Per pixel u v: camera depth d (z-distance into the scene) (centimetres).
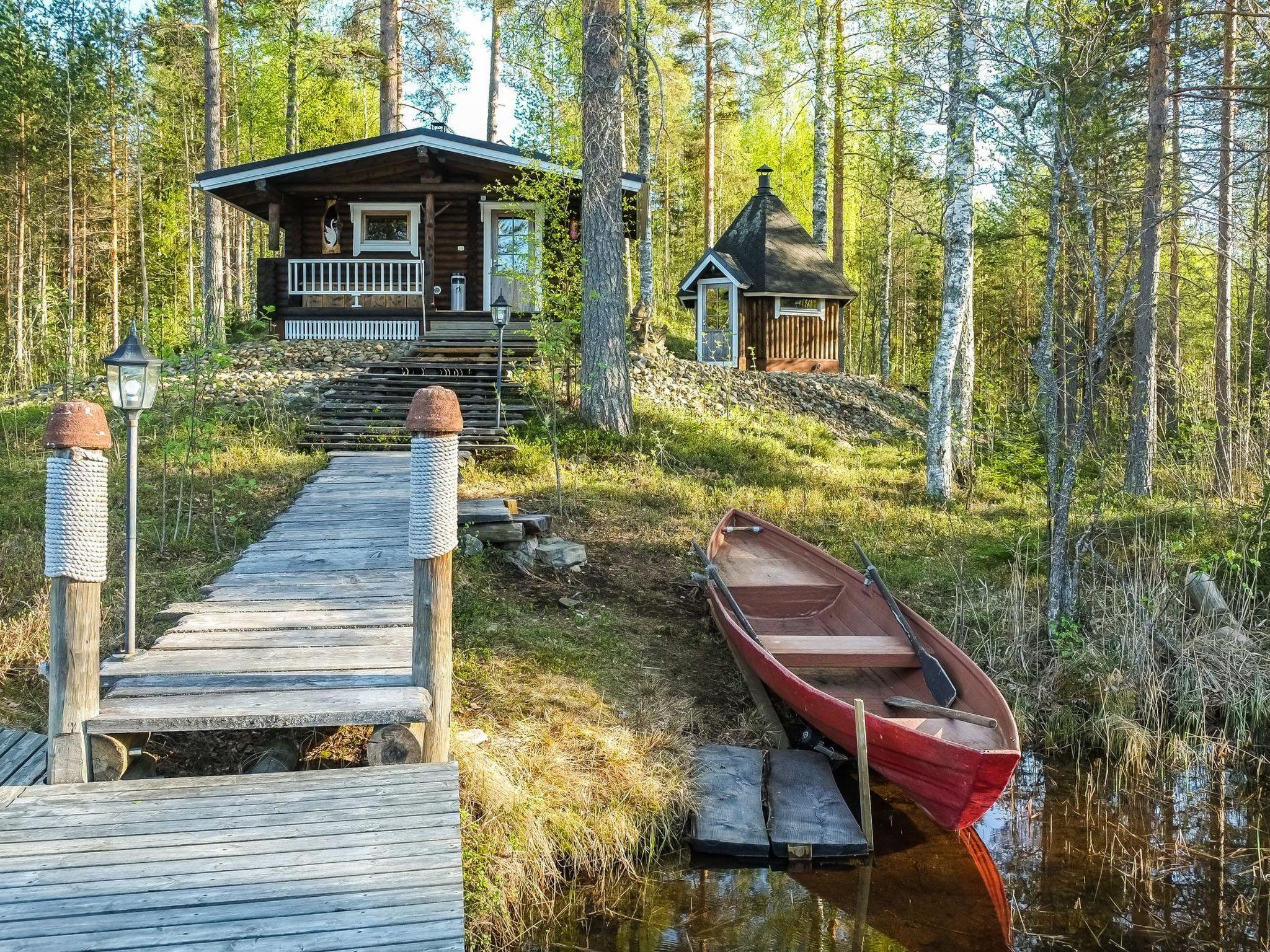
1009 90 877
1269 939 455
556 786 527
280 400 1311
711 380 1772
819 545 1012
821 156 2359
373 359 1566
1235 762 677
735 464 1301
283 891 322
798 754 622
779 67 2144
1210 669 757
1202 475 1153
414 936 301
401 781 407
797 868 519
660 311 3634
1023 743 700
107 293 3356
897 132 1326
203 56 2642
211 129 2161
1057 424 885
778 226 2314
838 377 2088
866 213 3497
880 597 752
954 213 1245
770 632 772
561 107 1766
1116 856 539
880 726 532
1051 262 805
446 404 435
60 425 391
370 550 736
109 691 436
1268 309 1189
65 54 2775
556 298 1295
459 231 1984
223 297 2453
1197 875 518
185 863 338
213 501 855
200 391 1227
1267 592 875
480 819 475
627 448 1273
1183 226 1372
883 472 1406
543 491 1059
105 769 404
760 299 2189
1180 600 841
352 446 1189
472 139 1747
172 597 668
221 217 2145
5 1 2662
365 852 348
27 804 379
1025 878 513
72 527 394
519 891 457
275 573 670
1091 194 1042
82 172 2892
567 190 1522
